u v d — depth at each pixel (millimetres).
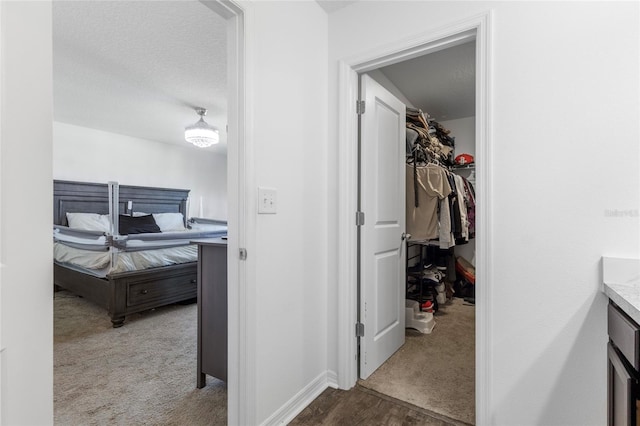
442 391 1838
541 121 1299
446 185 2635
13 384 644
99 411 1660
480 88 1424
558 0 1271
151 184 5406
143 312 3305
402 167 2414
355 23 1829
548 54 1287
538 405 1306
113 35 2207
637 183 1144
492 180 1390
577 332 1234
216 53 2459
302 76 1725
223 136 5129
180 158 5848
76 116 4074
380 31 1739
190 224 5742
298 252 1700
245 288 1381
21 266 652
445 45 1604
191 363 2197
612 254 1176
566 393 1256
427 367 2117
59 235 3822
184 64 2646
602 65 1196
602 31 1197
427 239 2701
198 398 1779
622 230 1162
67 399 1766
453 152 3814
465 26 1473
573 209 1243
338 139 1887
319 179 1867
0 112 613
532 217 1315
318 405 1717
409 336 2635
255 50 1421
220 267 1784
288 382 1631
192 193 6039
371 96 2002
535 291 1310
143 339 2609
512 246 1352
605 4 1195
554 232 1275
